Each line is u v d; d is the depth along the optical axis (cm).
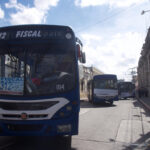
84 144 770
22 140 798
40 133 620
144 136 898
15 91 645
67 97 645
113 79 2428
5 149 682
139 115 1530
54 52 679
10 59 675
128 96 3941
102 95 2392
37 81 652
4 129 628
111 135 913
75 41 698
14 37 690
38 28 693
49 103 632
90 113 1652
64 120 629
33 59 670
